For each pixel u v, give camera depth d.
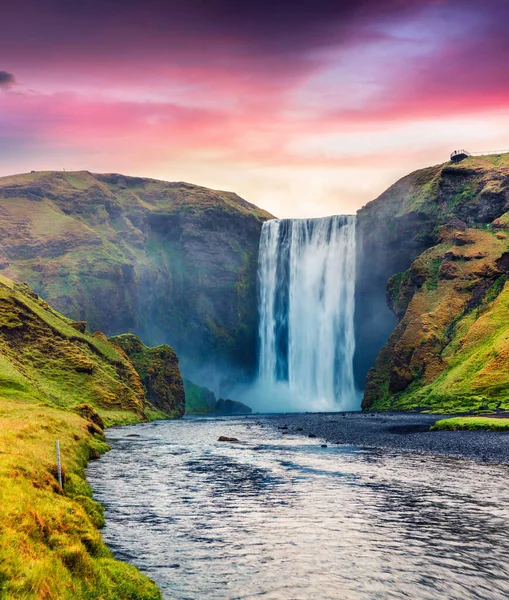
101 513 33.50
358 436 87.94
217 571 24.41
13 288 171.88
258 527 31.45
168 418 190.12
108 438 93.38
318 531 30.52
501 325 160.88
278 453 66.81
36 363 144.75
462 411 124.94
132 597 20.33
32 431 49.62
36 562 18.22
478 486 42.75
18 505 21.66
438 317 180.12
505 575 23.73
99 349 175.75
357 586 22.62
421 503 36.97
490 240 190.75
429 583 22.89
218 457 63.53
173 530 30.94
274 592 22.05
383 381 190.12
